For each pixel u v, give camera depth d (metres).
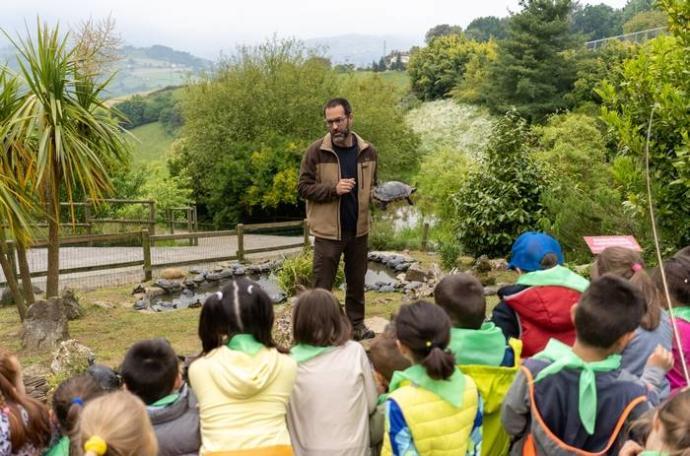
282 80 21.77
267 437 2.51
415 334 2.50
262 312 2.71
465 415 2.51
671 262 2.99
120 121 7.44
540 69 27.59
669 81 5.72
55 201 6.46
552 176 10.86
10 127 5.95
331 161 5.34
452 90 33.28
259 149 21.05
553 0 28.30
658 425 1.96
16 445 2.57
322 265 5.49
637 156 5.93
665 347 2.72
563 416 2.26
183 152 23.12
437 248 13.07
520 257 3.31
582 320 2.30
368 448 2.82
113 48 13.30
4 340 6.47
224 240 15.62
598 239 5.15
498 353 2.83
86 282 10.01
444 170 18.39
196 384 2.61
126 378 2.64
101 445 1.99
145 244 10.36
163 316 7.79
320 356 2.80
